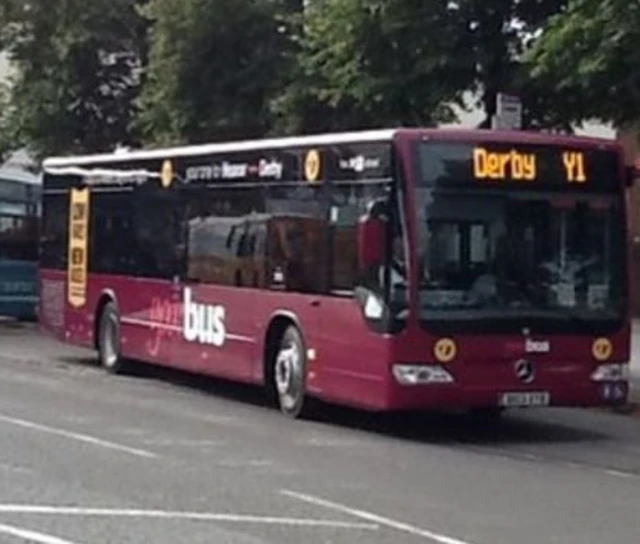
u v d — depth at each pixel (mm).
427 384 23172
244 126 37250
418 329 23141
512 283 23562
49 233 35312
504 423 26500
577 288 23906
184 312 29250
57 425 23922
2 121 44344
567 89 27500
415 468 20734
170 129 38250
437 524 16469
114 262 32281
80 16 42500
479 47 29062
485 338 23359
